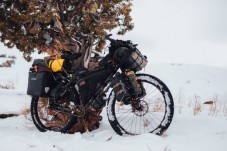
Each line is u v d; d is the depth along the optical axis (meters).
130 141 4.15
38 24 8.23
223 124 4.94
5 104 8.07
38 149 3.80
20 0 8.77
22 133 5.02
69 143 4.11
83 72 4.92
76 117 5.10
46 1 8.44
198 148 3.83
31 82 5.21
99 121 5.58
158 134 4.46
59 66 5.09
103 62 4.80
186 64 17.69
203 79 14.35
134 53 4.56
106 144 4.01
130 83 4.52
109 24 8.41
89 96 4.87
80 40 6.35
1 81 15.27
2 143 3.93
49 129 5.29
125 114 5.82
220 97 10.14
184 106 7.23
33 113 5.32
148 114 5.65
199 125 4.89
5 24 8.57
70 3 8.98
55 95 5.12
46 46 6.70
